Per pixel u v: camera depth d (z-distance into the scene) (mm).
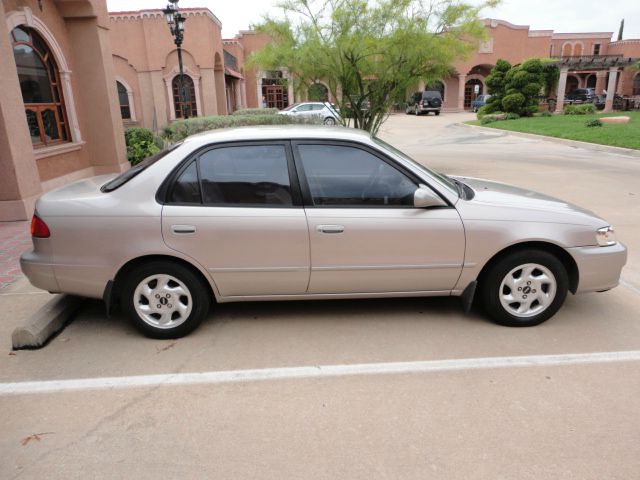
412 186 3791
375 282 3848
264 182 3713
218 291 3791
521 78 26641
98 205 3635
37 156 8453
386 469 2461
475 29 10656
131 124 25891
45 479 2434
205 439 2701
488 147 17125
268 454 2578
